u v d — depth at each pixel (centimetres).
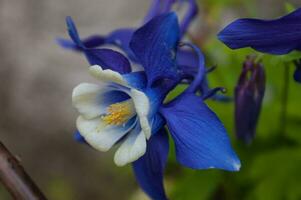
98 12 66
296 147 43
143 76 29
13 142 63
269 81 42
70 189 60
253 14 48
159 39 29
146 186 31
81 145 62
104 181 59
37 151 62
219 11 49
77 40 30
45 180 61
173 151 42
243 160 43
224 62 43
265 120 43
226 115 42
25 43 66
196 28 50
